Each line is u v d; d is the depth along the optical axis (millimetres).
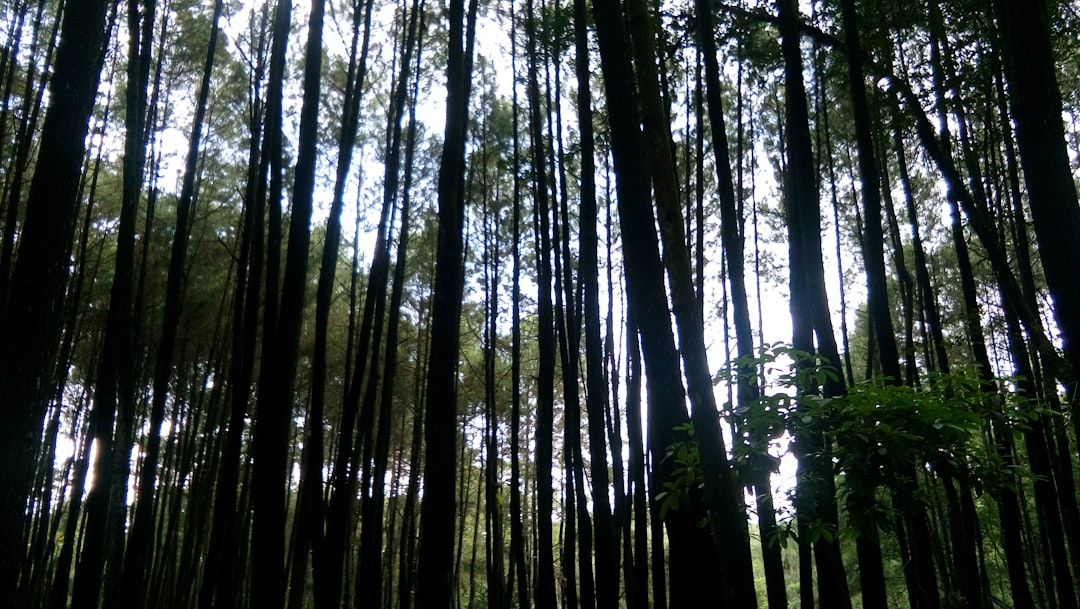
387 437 9070
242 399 5180
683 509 3482
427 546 4129
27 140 6973
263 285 11461
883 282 4715
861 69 5062
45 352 3262
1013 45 2945
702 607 3346
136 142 5297
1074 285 2746
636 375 6734
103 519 4570
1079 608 8133
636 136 3225
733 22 6402
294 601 5699
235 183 11070
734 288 4324
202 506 10281
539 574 6160
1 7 7562
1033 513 10641
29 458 3162
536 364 15078
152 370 11102
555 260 7355
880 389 2973
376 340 7980
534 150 7992
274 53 6137
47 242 3295
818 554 3809
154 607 9883
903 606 13242
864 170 4879
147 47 5992
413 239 11672
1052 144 2838
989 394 3246
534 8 8195
